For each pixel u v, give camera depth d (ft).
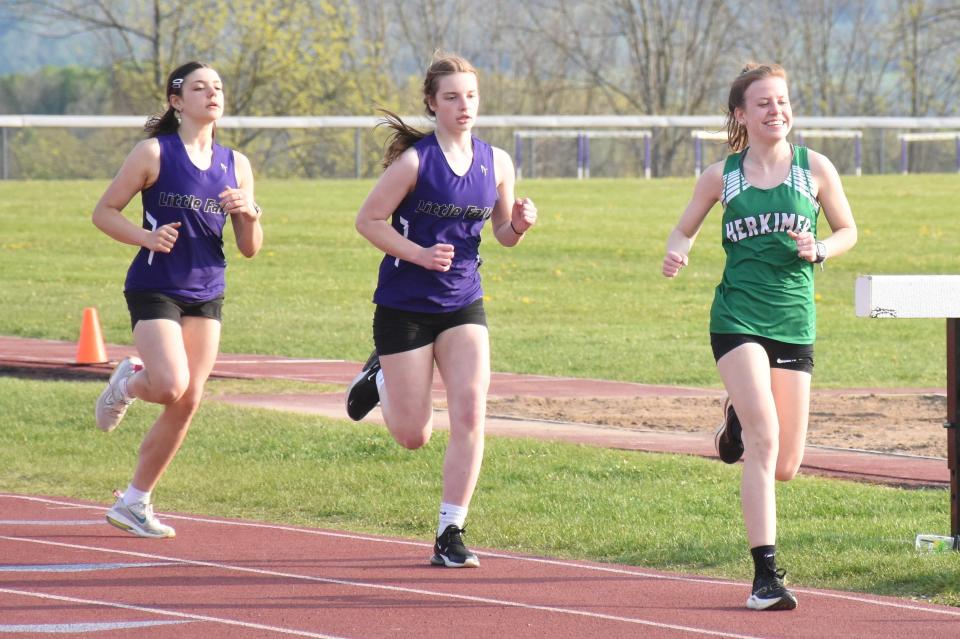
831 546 61.36
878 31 614.34
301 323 173.58
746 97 53.47
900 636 47.62
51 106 563.07
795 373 53.62
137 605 51.93
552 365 139.33
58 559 59.93
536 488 77.51
